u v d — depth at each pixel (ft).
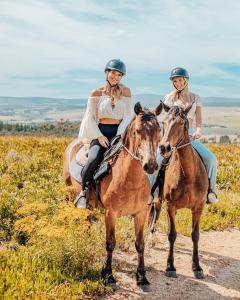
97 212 30.01
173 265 23.16
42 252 21.94
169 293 20.92
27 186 36.68
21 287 18.65
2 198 29.86
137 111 18.69
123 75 22.04
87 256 21.85
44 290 19.03
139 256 21.54
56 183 39.99
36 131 378.12
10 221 27.30
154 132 17.97
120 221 30.04
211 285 22.11
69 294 19.08
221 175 50.44
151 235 27.53
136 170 19.44
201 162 23.68
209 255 26.66
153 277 22.68
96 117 22.88
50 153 61.87
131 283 21.66
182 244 28.43
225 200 39.01
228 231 32.27
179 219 32.81
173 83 24.95
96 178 21.48
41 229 21.29
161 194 25.03
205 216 34.27
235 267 24.86
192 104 22.41
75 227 22.44
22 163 48.85
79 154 24.68
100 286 20.31
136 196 20.25
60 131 366.22
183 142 21.68
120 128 22.40
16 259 21.16
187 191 22.68
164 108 22.62
